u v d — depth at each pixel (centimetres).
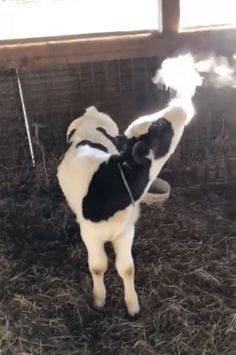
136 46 286
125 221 216
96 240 222
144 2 345
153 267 264
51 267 273
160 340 226
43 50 282
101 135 253
